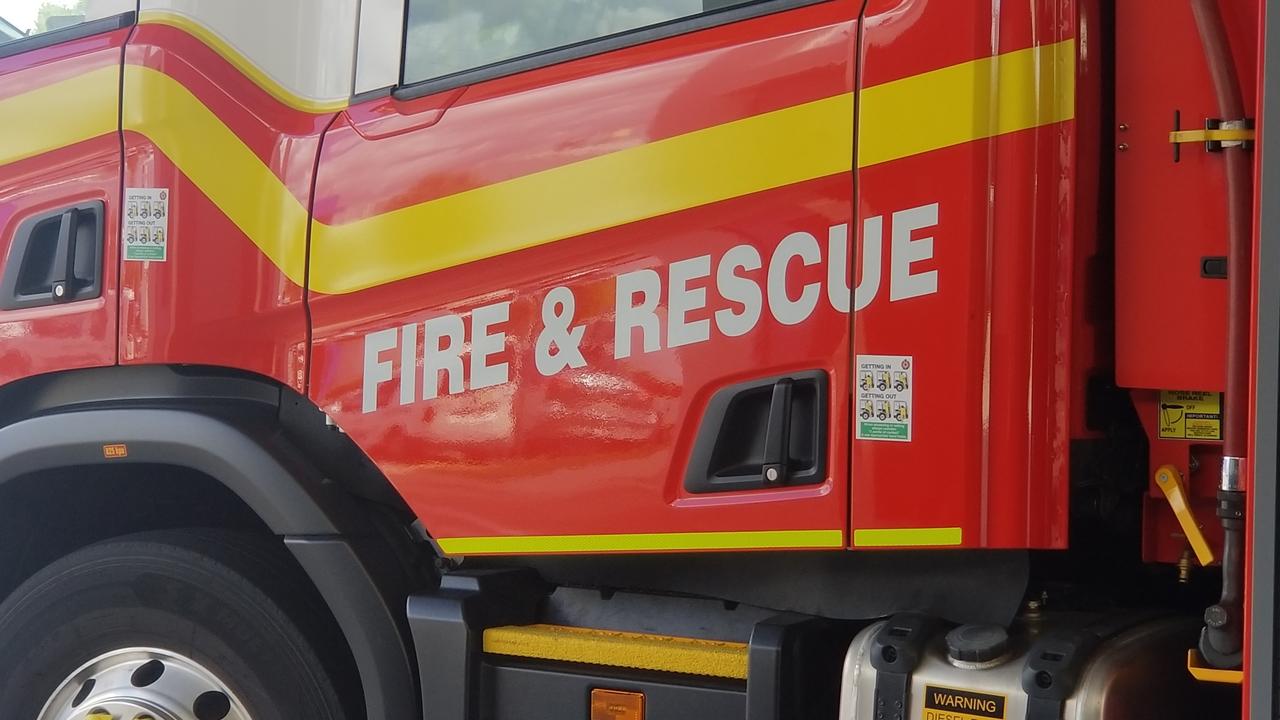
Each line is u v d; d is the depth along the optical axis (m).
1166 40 2.50
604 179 2.78
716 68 2.70
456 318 2.92
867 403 2.54
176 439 3.07
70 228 3.21
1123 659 2.43
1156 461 2.57
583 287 2.80
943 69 2.50
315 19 3.14
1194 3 2.41
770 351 2.63
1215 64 2.40
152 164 3.14
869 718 2.55
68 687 3.23
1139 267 2.51
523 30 2.95
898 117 2.53
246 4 3.18
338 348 3.04
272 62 3.16
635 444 2.75
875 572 2.69
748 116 2.65
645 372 2.74
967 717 2.46
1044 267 2.48
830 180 2.58
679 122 2.71
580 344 2.80
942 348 2.49
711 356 2.68
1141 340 2.51
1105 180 2.57
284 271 3.07
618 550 2.77
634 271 2.75
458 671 2.92
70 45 3.30
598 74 2.83
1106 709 2.36
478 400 2.90
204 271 3.12
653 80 2.76
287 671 3.09
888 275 2.53
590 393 2.80
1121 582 2.91
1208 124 2.45
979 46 2.48
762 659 2.64
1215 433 2.51
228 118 3.14
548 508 2.83
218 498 3.50
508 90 2.92
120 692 3.14
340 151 3.05
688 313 2.70
